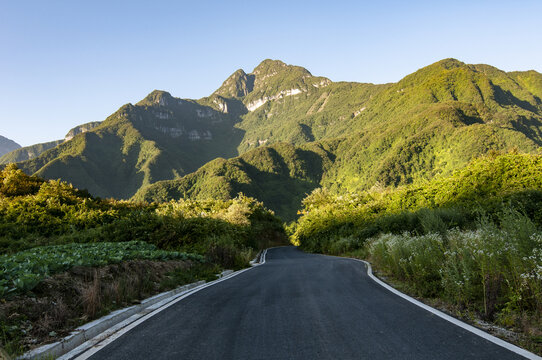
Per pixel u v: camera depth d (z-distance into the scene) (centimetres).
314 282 875
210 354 344
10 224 3036
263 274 1217
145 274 845
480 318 442
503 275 452
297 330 418
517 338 354
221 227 2453
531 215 1196
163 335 429
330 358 313
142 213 2291
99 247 1229
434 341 351
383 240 1370
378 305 543
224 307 596
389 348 334
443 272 581
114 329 478
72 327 464
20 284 496
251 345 367
